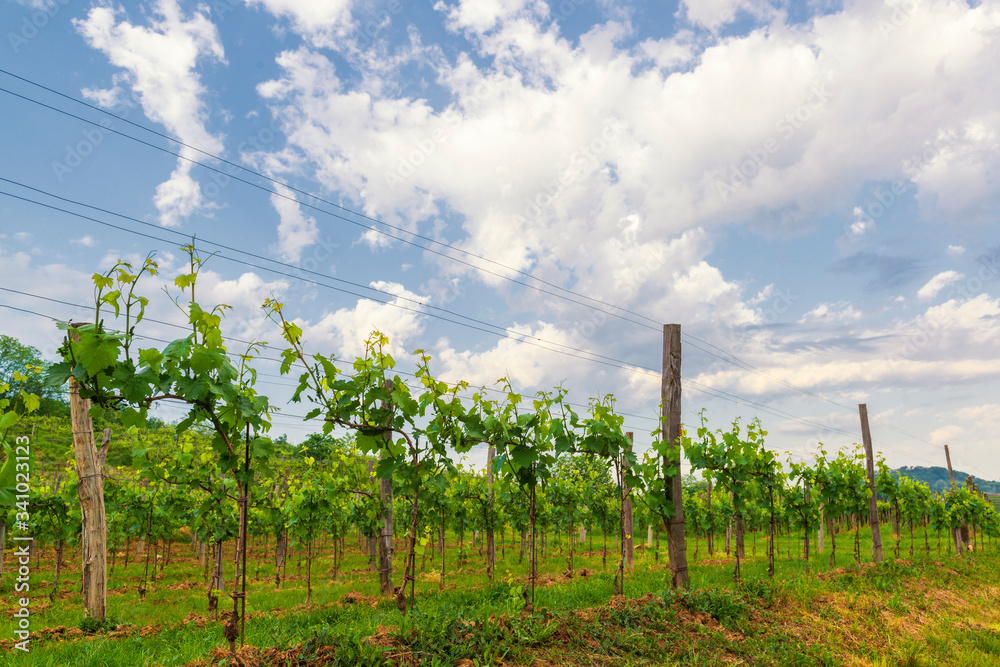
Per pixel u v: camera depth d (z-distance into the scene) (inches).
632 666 219.6
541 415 301.7
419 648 202.2
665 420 400.5
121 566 759.7
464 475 597.9
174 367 157.5
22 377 166.9
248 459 182.5
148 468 390.0
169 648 263.0
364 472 501.0
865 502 600.1
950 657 279.3
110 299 151.2
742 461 442.6
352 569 701.3
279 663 181.9
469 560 776.9
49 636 303.3
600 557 799.1
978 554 836.0
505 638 220.5
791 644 267.0
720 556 823.1
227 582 576.7
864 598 381.4
